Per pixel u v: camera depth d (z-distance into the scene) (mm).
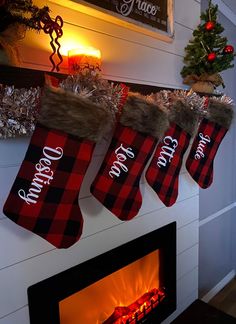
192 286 1645
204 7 1674
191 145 1325
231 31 1965
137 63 1182
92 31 1005
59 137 729
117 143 928
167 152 1127
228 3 1872
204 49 1305
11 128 715
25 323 881
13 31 698
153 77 1263
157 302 1385
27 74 707
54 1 883
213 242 2018
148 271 1372
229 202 2186
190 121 1160
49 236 758
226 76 1946
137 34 1169
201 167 1329
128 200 965
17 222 723
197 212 1626
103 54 1051
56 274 957
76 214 797
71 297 1048
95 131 756
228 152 2094
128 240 1214
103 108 765
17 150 837
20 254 860
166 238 1392
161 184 1126
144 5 1158
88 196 1043
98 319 1167
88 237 1057
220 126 1363
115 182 937
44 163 730
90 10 971
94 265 1070
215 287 2096
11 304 847
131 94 921
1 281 821
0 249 814
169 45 1327
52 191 747
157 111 953
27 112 716
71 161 751
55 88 708
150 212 1314
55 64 900
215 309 1460
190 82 1405
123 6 1077
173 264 1438
